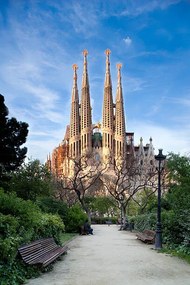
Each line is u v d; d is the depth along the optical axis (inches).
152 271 472.4
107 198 3061.0
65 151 5196.9
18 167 1196.5
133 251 722.2
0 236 377.1
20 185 1206.9
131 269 489.4
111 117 6382.9
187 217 705.6
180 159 1144.2
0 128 1030.4
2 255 359.9
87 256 638.5
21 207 493.0
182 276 436.5
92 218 3002.0
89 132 6294.3
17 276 380.2
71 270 478.6
